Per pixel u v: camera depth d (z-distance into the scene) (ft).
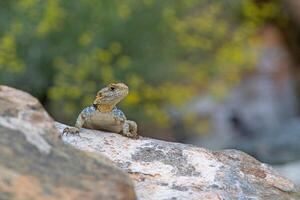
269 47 66.95
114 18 50.83
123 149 22.34
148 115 53.06
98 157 16.11
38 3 50.31
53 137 16.22
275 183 22.17
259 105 62.75
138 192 20.04
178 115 58.03
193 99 59.93
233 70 57.26
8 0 52.37
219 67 55.83
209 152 22.98
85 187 15.07
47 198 14.39
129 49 52.90
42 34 49.26
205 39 56.65
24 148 15.52
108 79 49.55
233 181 21.42
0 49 47.65
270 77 64.69
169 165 21.62
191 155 22.30
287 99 64.80
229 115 60.85
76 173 15.39
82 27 50.65
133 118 52.37
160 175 21.07
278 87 64.80
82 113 23.98
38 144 15.78
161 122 53.47
